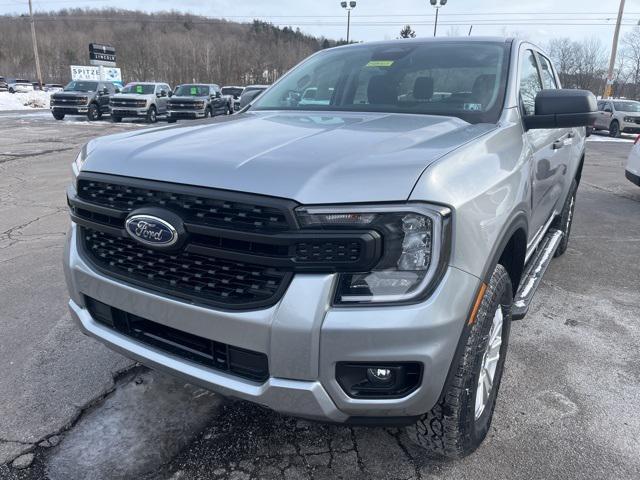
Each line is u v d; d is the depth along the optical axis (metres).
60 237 5.83
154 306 2.09
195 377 2.04
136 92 24.77
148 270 2.14
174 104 23.50
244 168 1.92
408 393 1.85
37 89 59.88
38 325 3.71
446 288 1.81
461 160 2.07
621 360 3.36
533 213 3.12
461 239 1.87
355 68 3.51
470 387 2.08
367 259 1.74
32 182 9.08
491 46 3.35
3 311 3.92
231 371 1.99
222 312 1.90
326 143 2.16
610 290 4.58
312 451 2.48
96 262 2.33
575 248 5.86
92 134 17.64
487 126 2.67
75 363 3.21
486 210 2.05
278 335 1.80
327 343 1.76
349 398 1.84
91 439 2.54
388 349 1.76
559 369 3.23
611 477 2.34
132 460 2.41
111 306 2.28
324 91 3.42
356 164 1.89
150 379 3.05
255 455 2.45
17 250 5.36
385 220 1.74
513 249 2.68
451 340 1.85
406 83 3.23
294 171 1.86
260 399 1.90
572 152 4.38
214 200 1.89
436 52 3.42
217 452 2.47
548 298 4.37
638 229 6.80
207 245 1.91
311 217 1.75
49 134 17.52
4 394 2.89
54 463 2.38
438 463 2.41
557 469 2.38
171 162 2.07
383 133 2.38
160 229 1.96
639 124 22.20
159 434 2.59
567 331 3.76
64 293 4.28
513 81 3.02
